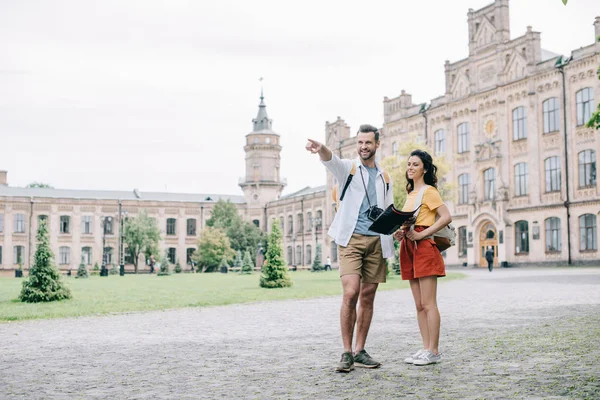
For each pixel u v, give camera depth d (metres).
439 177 45.88
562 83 46.66
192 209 91.62
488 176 53.84
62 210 84.81
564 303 14.66
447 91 58.59
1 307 17.23
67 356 8.30
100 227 86.38
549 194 47.56
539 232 47.97
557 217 46.75
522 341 8.62
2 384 6.40
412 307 15.24
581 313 12.23
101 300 19.75
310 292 22.69
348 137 78.31
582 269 39.03
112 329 11.60
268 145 94.81
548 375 6.21
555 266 46.06
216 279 42.16
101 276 57.34
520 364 6.87
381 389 5.80
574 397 5.29
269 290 24.86
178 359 7.87
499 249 51.03
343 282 7.05
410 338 9.47
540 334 9.30
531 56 49.53
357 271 7.04
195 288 27.77
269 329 11.16
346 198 7.21
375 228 6.85
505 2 52.84
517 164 50.84
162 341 9.72
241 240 85.00
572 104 45.84
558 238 46.66
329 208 78.75
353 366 6.89
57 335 10.75
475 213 53.69
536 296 17.20
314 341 9.40
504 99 52.16
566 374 6.24
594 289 19.42
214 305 17.61
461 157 56.78
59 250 84.19
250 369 7.05
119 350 8.79
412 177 7.49
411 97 64.94
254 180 94.88
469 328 10.34
